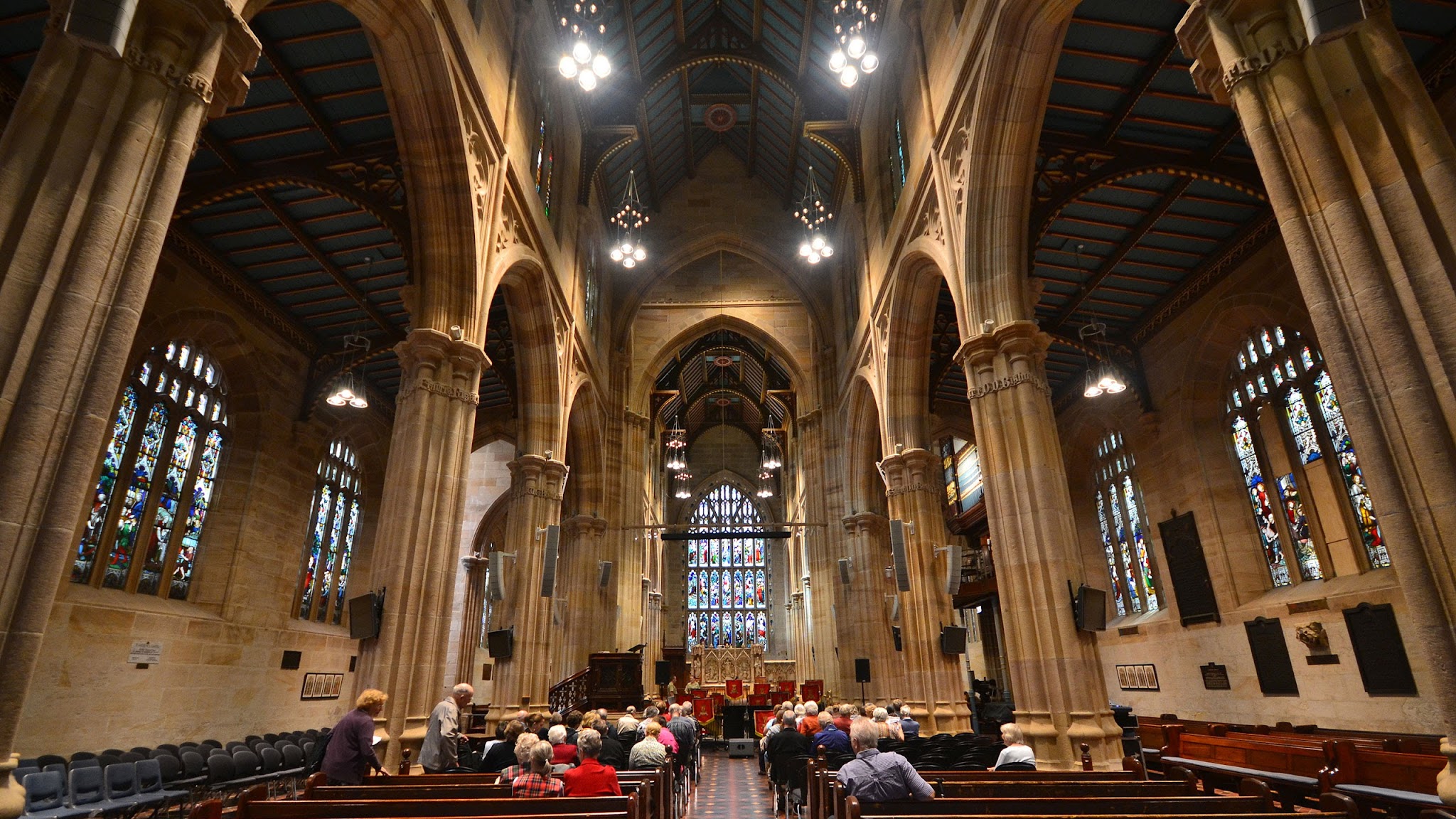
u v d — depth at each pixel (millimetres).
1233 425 17672
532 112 16766
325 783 7121
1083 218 15867
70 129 5004
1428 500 4320
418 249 12391
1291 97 5309
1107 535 22438
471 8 12812
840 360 26062
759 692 30531
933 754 11141
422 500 11141
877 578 22516
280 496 18062
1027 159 12156
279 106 12328
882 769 6262
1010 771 8242
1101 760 9586
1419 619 4297
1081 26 11789
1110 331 20156
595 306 24953
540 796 6707
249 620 16922
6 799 4008
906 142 17297
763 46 22531
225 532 16688
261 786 5570
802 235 28203
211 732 15594
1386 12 5199
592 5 12719
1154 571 20078
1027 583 10766
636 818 5395
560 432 18328
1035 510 10891
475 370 12336
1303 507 15703
